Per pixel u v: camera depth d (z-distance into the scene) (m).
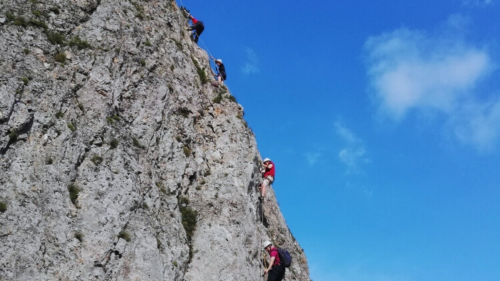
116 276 17.89
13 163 17.92
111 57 23.44
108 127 21.11
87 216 18.44
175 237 20.55
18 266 16.20
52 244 17.33
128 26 25.50
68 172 18.95
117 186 19.70
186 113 25.17
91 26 24.05
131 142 21.73
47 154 18.84
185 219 21.89
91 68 22.45
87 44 23.16
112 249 18.25
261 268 22.70
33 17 22.08
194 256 20.95
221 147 25.11
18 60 20.25
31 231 17.02
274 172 26.89
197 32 31.56
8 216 16.81
